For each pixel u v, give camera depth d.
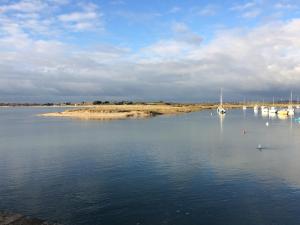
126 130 95.88
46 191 33.97
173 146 64.25
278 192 32.88
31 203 30.27
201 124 118.69
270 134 85.75
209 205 29.36
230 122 129.62
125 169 43.56
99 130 96.25
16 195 32.69
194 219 26.41
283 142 69.88
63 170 43.47
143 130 95.94
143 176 39.66
